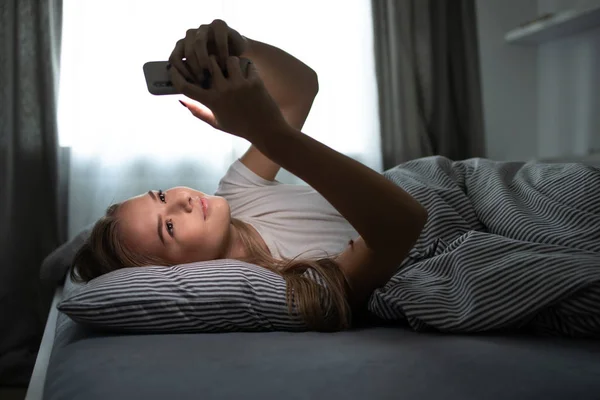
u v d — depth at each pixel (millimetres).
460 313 806
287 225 1229
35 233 2145
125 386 597
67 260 1547
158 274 901
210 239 1097
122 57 2230
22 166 2121
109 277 916
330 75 2451
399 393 550
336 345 742
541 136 2875
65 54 2195
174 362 676
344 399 541
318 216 1245
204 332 880
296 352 707
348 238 1212
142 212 1106
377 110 2463
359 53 2469
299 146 740
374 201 793
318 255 1149
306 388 571
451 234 1165
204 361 676
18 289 2105
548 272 783
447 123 2541
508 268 812
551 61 2771
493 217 1192
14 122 2111
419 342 750
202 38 706
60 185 2150
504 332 814
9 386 2043
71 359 738
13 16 2104
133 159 2260
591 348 714
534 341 757
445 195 1273
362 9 2463
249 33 2371
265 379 602
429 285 887
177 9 2277
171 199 1128
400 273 1006
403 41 2482
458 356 665
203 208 1124
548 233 1051
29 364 2062
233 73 675
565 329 775
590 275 754
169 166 2287
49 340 1070
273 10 2391
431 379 586
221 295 860
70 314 844
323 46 2441
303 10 2422
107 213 1182
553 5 2727
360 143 2480
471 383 571
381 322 972
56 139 2123
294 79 1254
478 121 2553
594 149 2512
